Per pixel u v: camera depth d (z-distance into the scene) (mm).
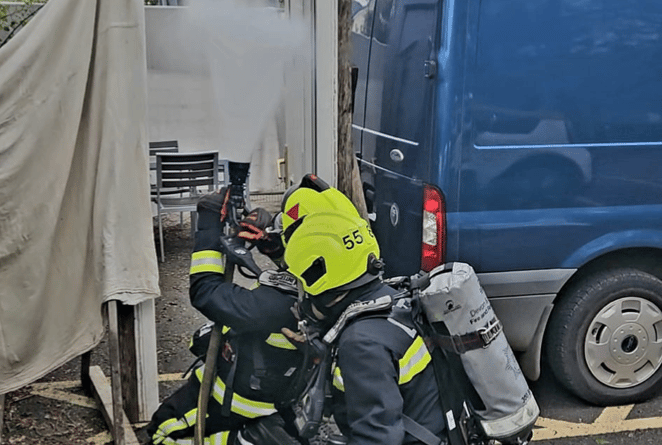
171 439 2414
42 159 3062
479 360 1856
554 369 3916
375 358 1774
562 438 3643
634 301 3857
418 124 3705
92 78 3104
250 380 2205
